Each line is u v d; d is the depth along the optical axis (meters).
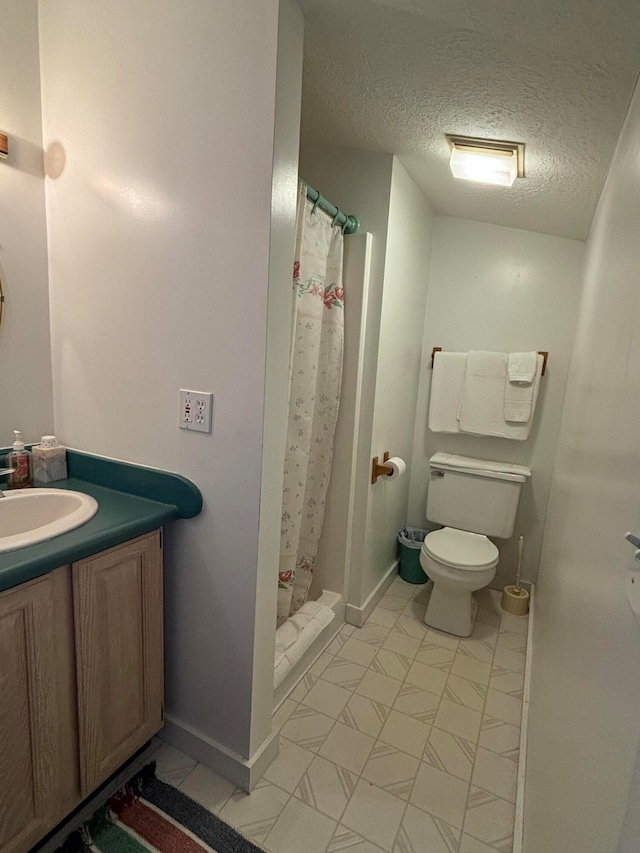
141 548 1.23
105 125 1.29
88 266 1.40
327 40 1.18
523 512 2.54
